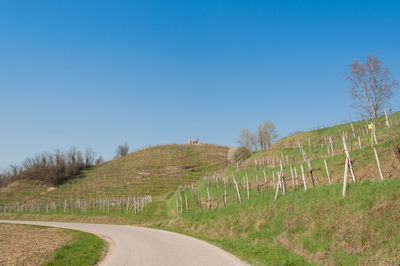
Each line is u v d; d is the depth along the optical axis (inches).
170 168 3782.0
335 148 1504.7
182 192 2122.3
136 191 2896.2
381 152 927.7
